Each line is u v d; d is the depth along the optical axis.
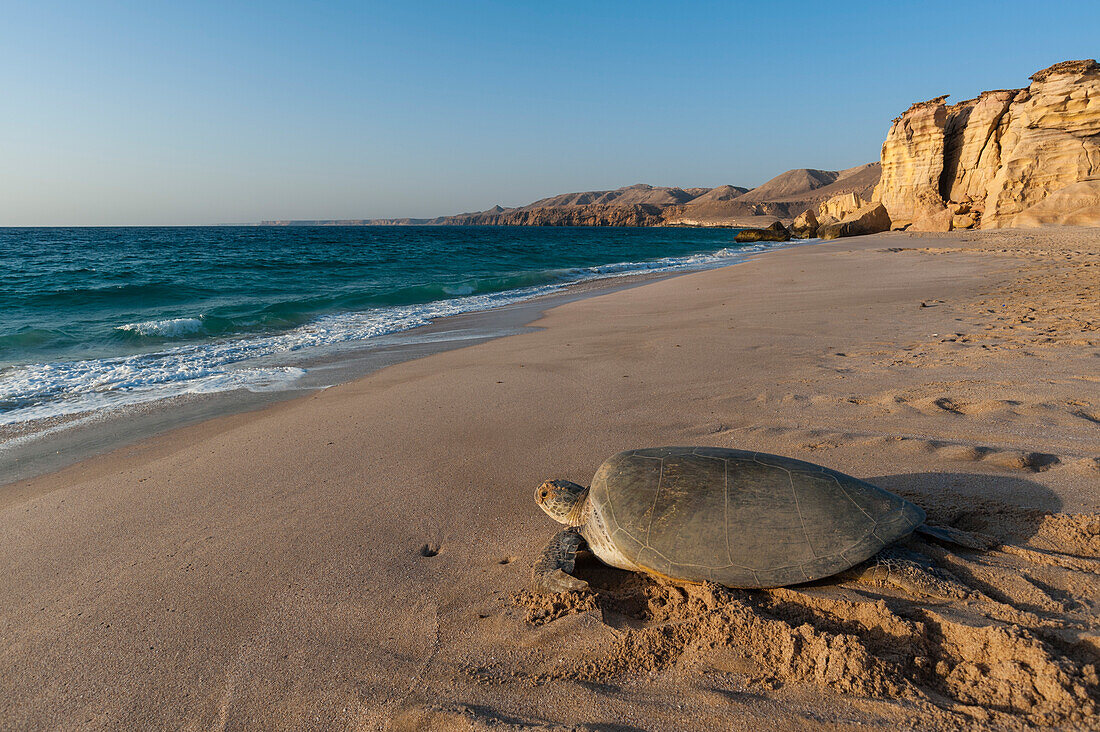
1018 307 9.02
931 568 2.73
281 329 12.29
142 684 2.56
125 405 6.89
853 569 2.74
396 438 5.33
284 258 35.12
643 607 2.88
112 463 5.15
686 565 2.80
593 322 11.23
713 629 2.57
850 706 2.14
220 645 2.78
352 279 22.75
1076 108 32.72
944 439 4.20
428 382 7.23
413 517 3.91
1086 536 2.91
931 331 7.93
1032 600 2.53
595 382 6.70
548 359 8.10
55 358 9.52
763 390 5.82
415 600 3.04
